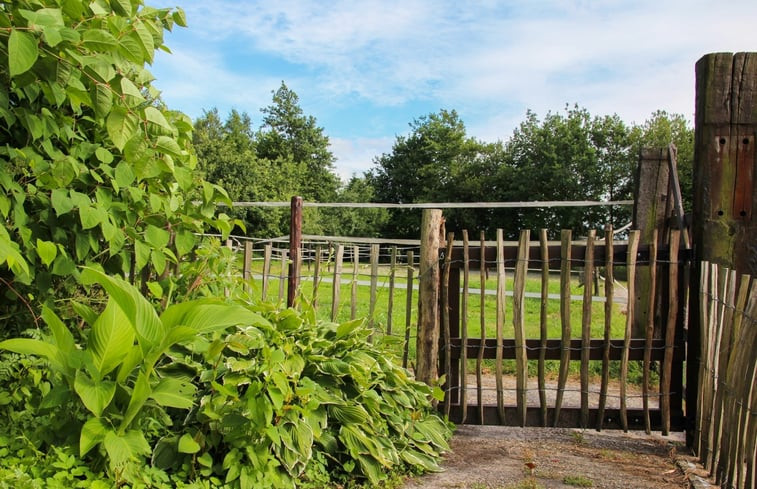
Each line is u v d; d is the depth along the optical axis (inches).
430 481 139.8
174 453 119.4
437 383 176.7
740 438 124.8
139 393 106.8
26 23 102.6
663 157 237.6
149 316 114.7
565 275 167.9
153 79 146.3
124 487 104.7
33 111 124.3
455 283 181.5
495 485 137.3
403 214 1658.5
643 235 238.8
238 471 118.2
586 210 1430.9
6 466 99.0
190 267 163.5
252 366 128.6
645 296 235.3
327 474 134.1
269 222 1158.3
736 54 163.0
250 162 1310.3
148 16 136.9
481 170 1734.7
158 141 128.4
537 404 208.5
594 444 169.5
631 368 244.1
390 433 151.4
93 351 109.3
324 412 138.7
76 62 110.4
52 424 111.3
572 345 173.0
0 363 117.7
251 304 155.4
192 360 136.3
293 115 1942.7
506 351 174.6
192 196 164.7
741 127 163.0
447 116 1865.2
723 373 138.5
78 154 132.0
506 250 173.9
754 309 122.2
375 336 200.5
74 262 135.9
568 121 1513.3
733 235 162.2
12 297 130.2
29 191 122.3
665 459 157.6
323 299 405.7
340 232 1535.4
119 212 138.4
